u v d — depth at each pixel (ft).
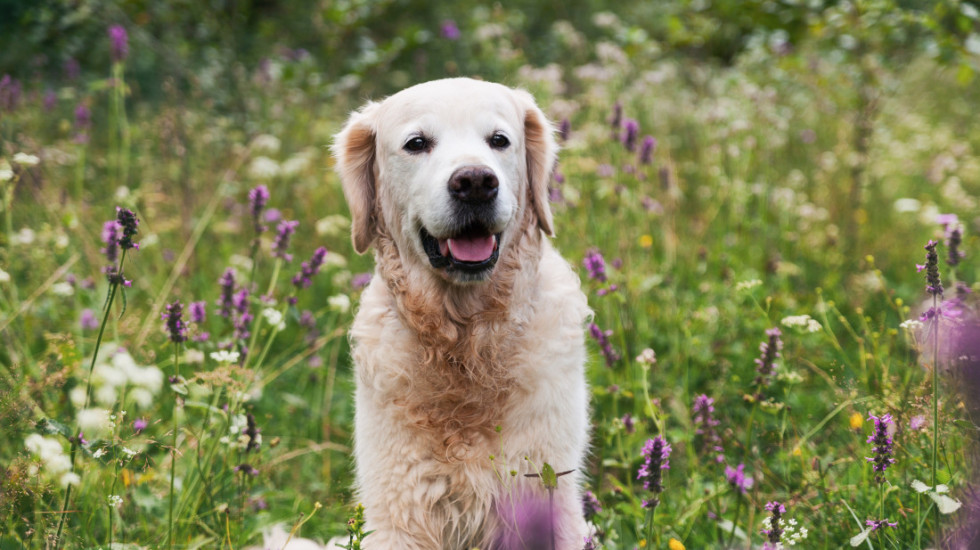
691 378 14.12
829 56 26.91
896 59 23.81
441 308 10.17
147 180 20.74
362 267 17.95
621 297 12.57
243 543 10.84
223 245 19.08
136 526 10.81
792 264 17.56
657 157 19.33
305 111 25.39
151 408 13.07
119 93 19.60
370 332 10.66
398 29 31.37
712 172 19.89
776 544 8.64
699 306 15.64
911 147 25.66
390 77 28.91
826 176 22.44
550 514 8.80
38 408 10.52
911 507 9.45
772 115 21.57
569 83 24.64
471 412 10.12
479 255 9.61
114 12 27.27
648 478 8.55
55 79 26.94
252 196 12.59
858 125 22.61
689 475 11.89
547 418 10.00
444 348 10.19
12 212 17.11
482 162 9.45
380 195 10.96
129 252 14.30
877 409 10.26
